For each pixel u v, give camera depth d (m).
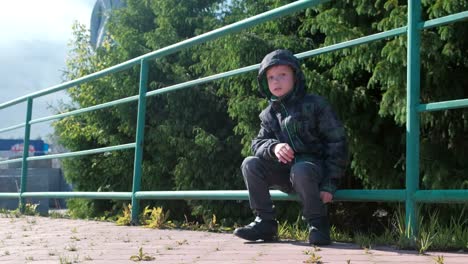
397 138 5.00
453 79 4.55
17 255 3.05
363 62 4.61
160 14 8.55
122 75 7.87
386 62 4.29
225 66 5.93
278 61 3.11
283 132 3.16
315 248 2.90
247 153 5.58
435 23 3.07
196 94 7.39
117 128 8.22
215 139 6.90
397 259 2.49
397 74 4.24
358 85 5.16
